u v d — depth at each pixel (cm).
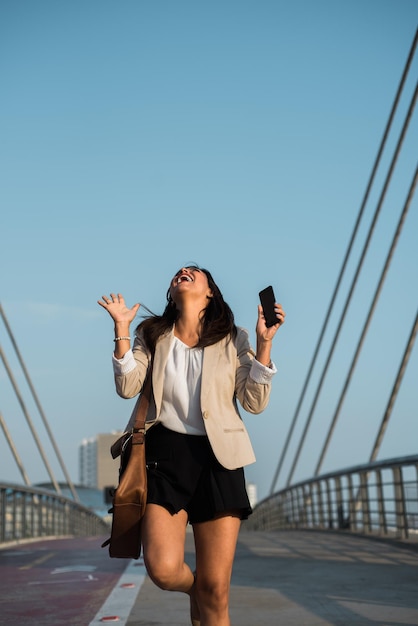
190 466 302
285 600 540
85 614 513
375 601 529
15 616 510
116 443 317
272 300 316
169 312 337
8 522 1327
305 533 1491
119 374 314
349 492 1287
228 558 302
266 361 313
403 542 953
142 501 294
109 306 321
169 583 288
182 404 309
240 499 302
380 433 1636
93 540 1486
